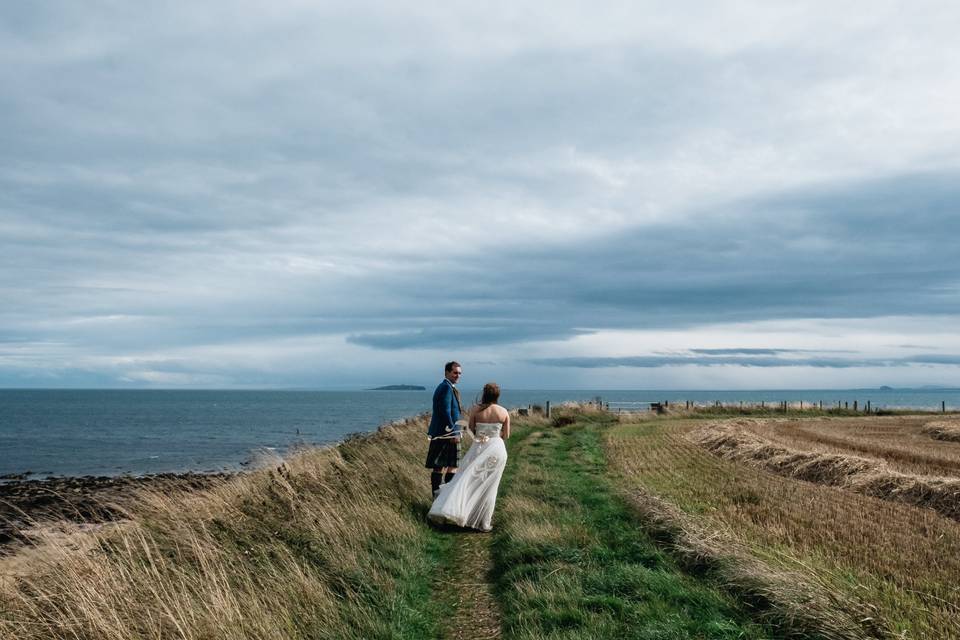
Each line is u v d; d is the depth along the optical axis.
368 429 66.81
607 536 8.67
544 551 7.77
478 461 9.64
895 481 12.54
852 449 21.20
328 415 103.38
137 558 6.59
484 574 7.56
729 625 5.49
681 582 6.67
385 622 5.87
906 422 38.75
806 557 7.29
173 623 4.98
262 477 10.48
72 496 20.06
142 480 25.55
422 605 6.46
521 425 32.19
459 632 5.88
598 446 22.05
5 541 10.16
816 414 49.25
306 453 13.11
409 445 16.69
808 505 11.10
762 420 39.81
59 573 5.98
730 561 6.88
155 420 88.38
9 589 5.63
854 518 10.02
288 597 5.98
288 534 7.76
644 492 11.38
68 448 47.22
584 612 5.85
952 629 5.30
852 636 5.06
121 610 5.26
